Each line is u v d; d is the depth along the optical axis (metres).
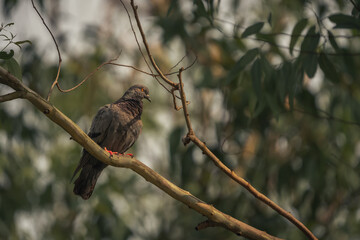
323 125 11.12
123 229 11.39
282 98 7.44
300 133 11.16
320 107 11.11
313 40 7.10
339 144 11.12
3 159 11.74
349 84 10.44
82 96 11.48
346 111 10.45
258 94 7.32
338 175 10.89
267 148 11.41
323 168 10.72
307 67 7.23
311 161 10.76
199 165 11.60
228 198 11.62
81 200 11.78
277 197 11.28
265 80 7.50
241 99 10.92
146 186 13.44
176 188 5.21
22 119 11.80
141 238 12.67
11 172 11.94
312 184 10.62
